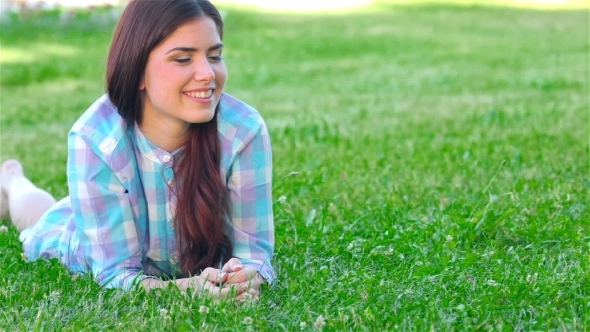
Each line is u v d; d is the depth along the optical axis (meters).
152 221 3.21
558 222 3.84
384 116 7.98
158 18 2.87
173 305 2.91
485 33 16.02
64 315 2.94
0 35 14.61
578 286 3.06
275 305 3.04
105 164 3.08
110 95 3.01
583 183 4.67
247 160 3.16
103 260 3.17
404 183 4.83
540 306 2.92
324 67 12.45
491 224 3.73
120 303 3.00
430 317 2.79
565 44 14.01
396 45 14.62
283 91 10.34
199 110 2.91
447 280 3.17
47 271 3.29
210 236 3.14
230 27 16.91
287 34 16.19
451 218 3.84
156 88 2.91
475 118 7.44
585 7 20.80
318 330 2.74
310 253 3.57
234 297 3.00
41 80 11.45
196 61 2.89
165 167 3.12
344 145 6.39
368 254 3.50
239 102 3.17
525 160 5.40
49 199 4.16
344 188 4.78
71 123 8.40
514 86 9.80
